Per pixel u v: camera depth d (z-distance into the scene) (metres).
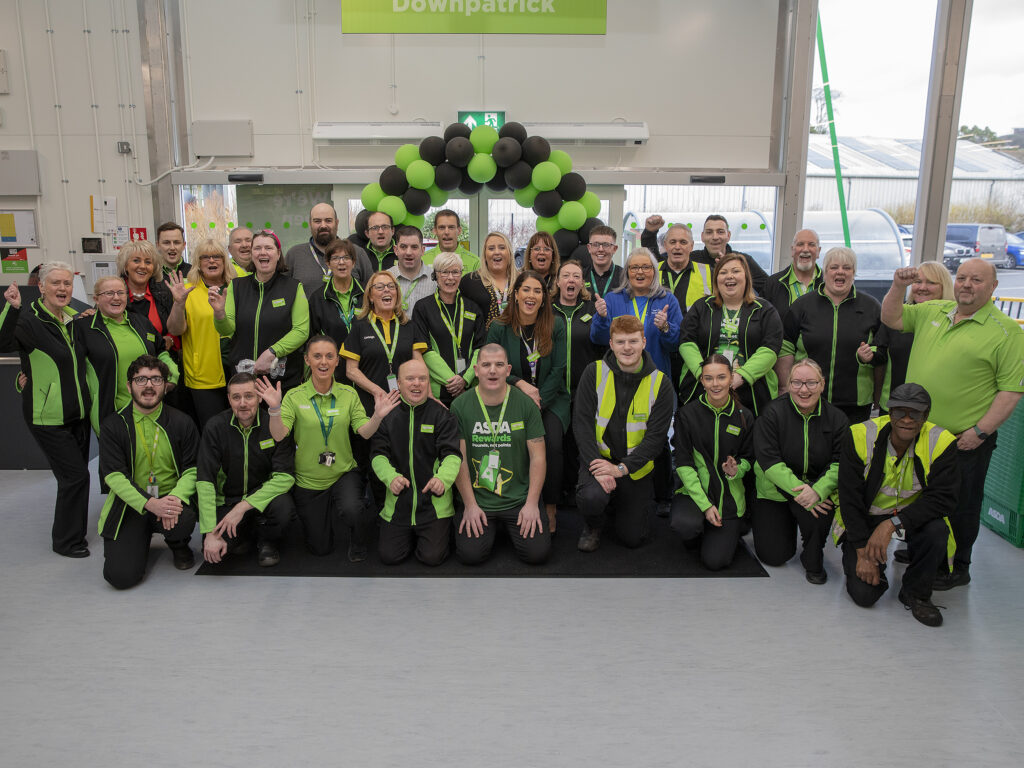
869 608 3.08
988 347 3.09
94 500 4.42
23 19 6.07
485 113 6.23
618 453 3.52
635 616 3.00
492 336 3.76
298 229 6.45
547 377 3.77
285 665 2.64
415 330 3.81
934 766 2.14
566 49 6.22
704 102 6.33
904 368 3.83
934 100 6.23
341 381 3.94
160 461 3.35
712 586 3.27
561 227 5.41
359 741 2.24
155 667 2.63
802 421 3.33
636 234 6.50
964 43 6.11
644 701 2.44
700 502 3.37
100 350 3.57
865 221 6.55
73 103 6.18
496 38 6.17
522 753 2.19
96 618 2.97
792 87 6.27
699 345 3.84
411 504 3.39
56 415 3.48
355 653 2.72
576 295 3.85
